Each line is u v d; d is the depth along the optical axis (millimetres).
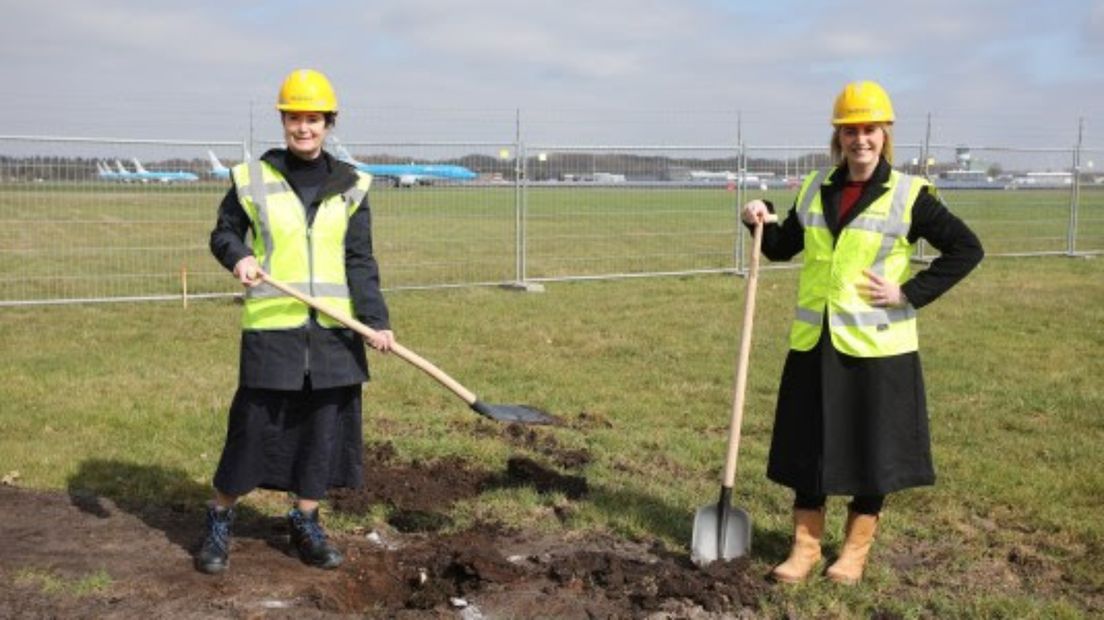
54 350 9656
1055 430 7234
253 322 4449
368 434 6898
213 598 4289
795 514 4719
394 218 14883
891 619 4316
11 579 4391
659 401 7984
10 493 5523
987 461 6422
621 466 6363
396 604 4453
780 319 11891
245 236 4609
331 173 4574
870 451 4469
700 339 10562
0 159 12312
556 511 5531
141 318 11648
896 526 5395
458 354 9688
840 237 4496
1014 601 4453
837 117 4422
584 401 7965
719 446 6750
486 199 15266
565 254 18734
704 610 4301
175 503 5484
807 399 4574
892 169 4570
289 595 4359
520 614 4227
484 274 15945
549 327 11180
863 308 4465
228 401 7699
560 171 15336
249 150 13383
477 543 5023
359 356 4617
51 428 6867
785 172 16984
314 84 4422
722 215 16797
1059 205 22969
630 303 13023
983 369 9180
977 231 22906
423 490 5746
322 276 4492
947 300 13469
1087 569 4879
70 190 12750
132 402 7602
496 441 6793
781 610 4348
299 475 4613
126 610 4145
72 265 16156
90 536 4938
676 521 5387
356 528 5227
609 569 4578
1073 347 10281
